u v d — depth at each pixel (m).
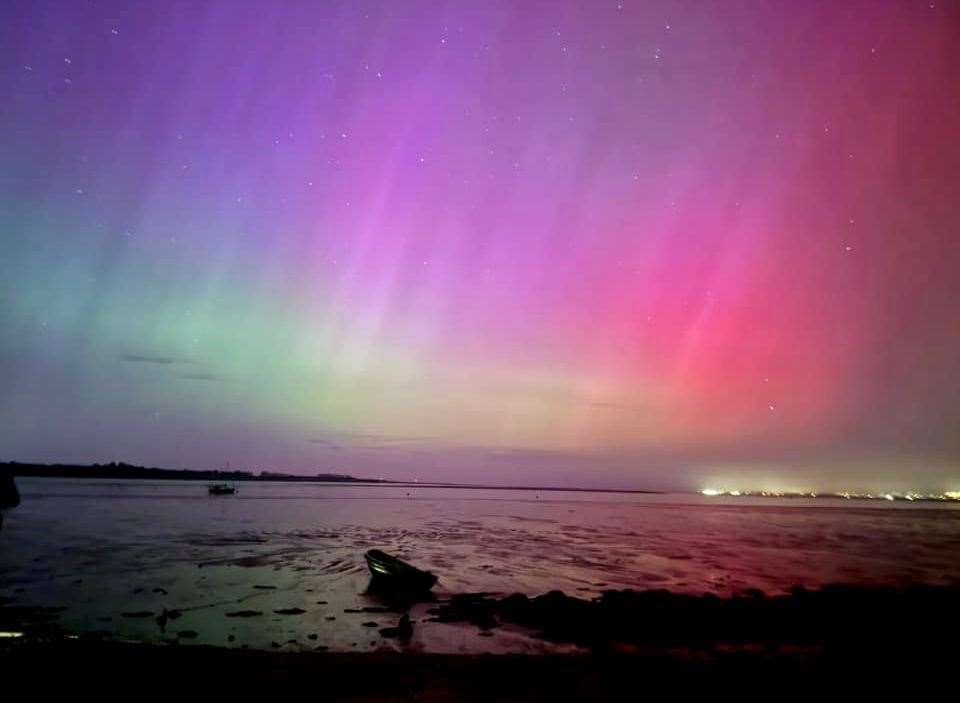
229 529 38.72
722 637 12.21
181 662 8.77
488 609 14.62
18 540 29.31
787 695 7.97
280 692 7.59
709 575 22.09
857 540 39.31
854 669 9.21
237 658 9.12
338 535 36.19
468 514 66.62
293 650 10.89
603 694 7.75
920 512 105.75
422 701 7.34
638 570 23.11
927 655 10.38
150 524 41.16
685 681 8.37
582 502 140.25
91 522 41.47
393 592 17.16
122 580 18.58
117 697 7.32
